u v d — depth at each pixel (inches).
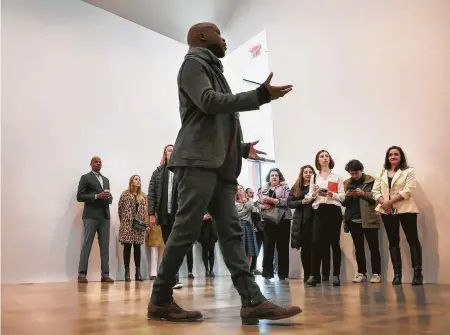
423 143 167.2
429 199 162.7
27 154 216.8
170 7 273.0
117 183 248.8
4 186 207.5
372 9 190.7
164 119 277.0
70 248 224.8
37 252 213.2
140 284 190.1
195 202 68.4
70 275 222.8
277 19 246.1
